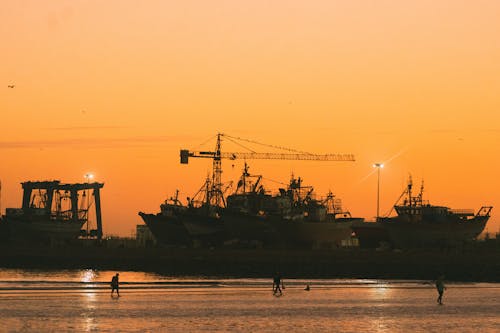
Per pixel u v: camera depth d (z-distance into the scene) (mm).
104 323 150250
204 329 145500
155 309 173250
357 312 173625
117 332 140500
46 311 165625
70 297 195250
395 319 163250
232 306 181500
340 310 176875
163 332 141500
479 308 184750
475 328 152500
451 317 167500
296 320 159625
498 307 187625
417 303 194250
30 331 139375
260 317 163125
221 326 149625
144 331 142250
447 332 147000
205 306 180625
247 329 146500
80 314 161875
